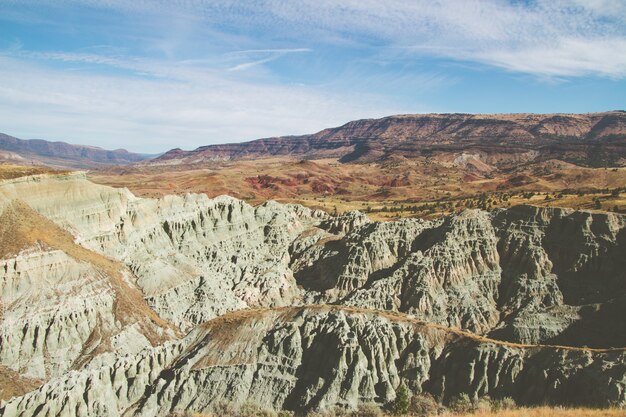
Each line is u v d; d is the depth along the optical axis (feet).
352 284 369.30
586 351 209.87
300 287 391.65
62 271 261.65
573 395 199.52
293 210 545.44
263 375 243.40
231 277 376.27
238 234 428.15
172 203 391.04
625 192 611.47
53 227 287.28
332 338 246.06
